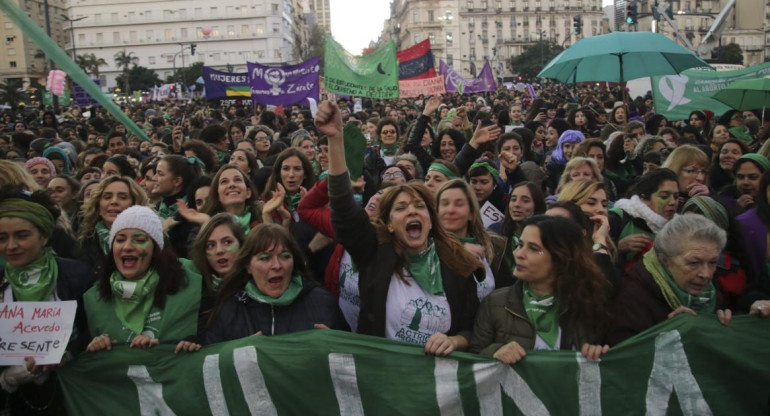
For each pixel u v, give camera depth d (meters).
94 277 3.44
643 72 8.42
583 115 10.20
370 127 9.89
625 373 2.99
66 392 3.27
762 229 3.64
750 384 2.98
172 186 5.35
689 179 5.00
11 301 3.21
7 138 10.94
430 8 118.00
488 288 3.57
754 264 3.59
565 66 9.01
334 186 3.17
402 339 3.19
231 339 3.30
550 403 3.01
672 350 2.98
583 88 34.06
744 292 3.56
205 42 110.00
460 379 3.07
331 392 3.14
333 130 3.14
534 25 120.06
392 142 8.21
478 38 119.88
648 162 6.19
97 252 4.16
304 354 3.14
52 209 3.34
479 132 5.50
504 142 6.61
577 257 2.97
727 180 6.02
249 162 6.46
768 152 5.39
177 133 9.35
